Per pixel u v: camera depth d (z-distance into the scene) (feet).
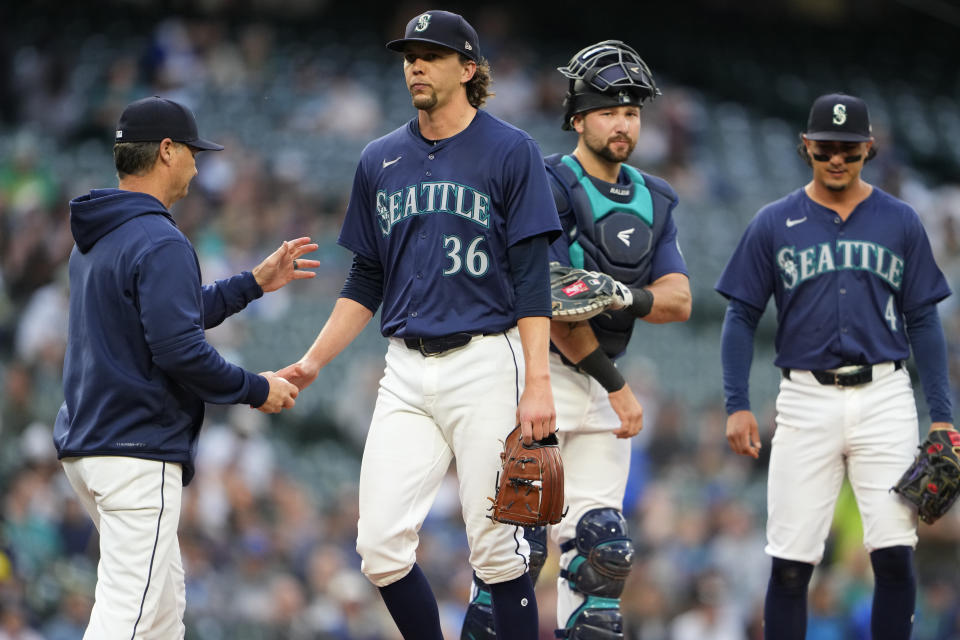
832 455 55.21
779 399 56.54
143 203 45.68
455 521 123.34
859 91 247.50
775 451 56.39
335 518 122.21
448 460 46.68
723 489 136.77
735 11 257.34
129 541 44.70
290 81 200.64
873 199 55.83
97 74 196.34
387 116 196.34
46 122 190.19
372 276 49.52
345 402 145.38
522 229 44.24
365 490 46.14
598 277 48.44
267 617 106.73
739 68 247.91
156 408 45.06
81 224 45.52
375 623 110.73
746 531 125.80
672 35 252.42
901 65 257.75
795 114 242.37
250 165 171.01
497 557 45.55
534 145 45.19
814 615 115.85
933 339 55.21
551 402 43.70
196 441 46.83
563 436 53.31
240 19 225.76
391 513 45.57
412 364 45.80
